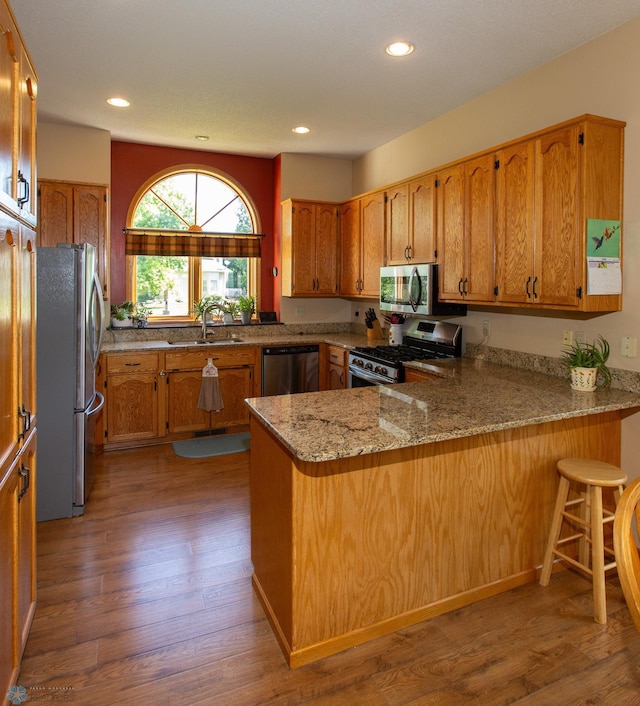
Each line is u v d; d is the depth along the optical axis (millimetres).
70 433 2998
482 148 3492
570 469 2201
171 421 4406
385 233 4230
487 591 2264
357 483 1927
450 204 3393
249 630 2061
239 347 4605
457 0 2346
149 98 3594
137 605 2203
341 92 3439
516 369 3260
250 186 5316
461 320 3789
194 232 5098
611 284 2518
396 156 4547
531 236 2742
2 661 1523
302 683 1785
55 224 4156
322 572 1886
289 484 1848
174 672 1828
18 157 1624
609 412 2549
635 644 1979
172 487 3469
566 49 2799
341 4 2396
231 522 2973
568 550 2492
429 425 1959
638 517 1250
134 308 4883
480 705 1690
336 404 2307
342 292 5102
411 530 2057
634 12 2420
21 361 1707
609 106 2605
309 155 5164
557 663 1878
